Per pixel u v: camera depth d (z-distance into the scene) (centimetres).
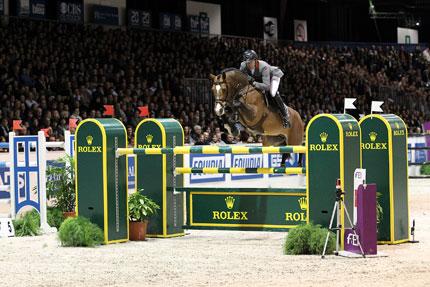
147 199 1348
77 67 2869
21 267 1032
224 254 1136
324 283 878
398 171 1241
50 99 2525
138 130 1394
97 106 2688
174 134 1395
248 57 1544
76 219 1268
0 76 2564
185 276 940
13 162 1472
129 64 3119
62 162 1505
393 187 1228
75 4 3219
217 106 1479
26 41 2791
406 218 1261
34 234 1412
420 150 3053
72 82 2756
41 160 1448
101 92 2739
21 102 2461
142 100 2917
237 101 1492
